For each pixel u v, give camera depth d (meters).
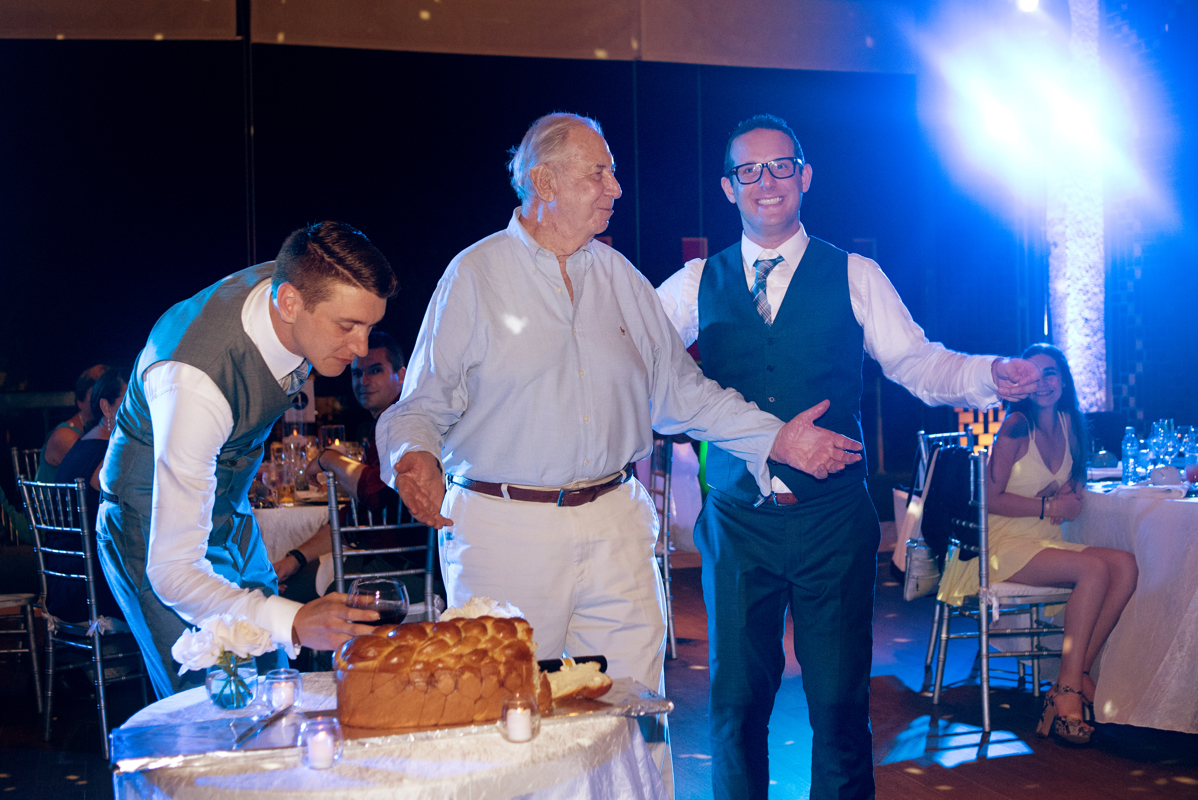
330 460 3.21
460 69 8.11
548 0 6.16
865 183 8.94
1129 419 6.39
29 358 7.47
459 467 2.08
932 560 3.93
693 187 8.70
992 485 3.62
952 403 2.48
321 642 1.58
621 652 2.06
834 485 2.35
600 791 1.38
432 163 8.12
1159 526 3.39
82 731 3.71
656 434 4.75
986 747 3.31
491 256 2.04
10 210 7.44
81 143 7.51
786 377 2.45
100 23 5.63
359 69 7.90
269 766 1.30
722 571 2.42
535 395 2.00
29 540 5.18
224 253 7.72
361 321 1.77
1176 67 6.00
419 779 1.25
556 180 1.99
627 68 8.48
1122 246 6.39
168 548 1.74
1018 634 3.48
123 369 4.62
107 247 7.58
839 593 2.34
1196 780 3.01
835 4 6.55
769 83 8.76
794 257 2.50
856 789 2.38
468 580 2.04
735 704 2.39
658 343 2.27
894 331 2.50
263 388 1.93
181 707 1.58
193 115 7.63
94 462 3.61
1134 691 3.42
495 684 1.41
